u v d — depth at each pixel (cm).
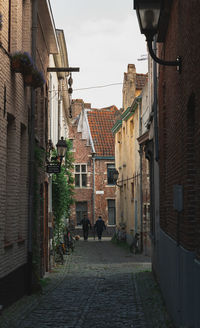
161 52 1310
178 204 757
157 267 1440
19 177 1169
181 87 806
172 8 942
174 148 944
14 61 1064
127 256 2497
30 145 1297
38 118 1574
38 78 1188
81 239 4169
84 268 1948
